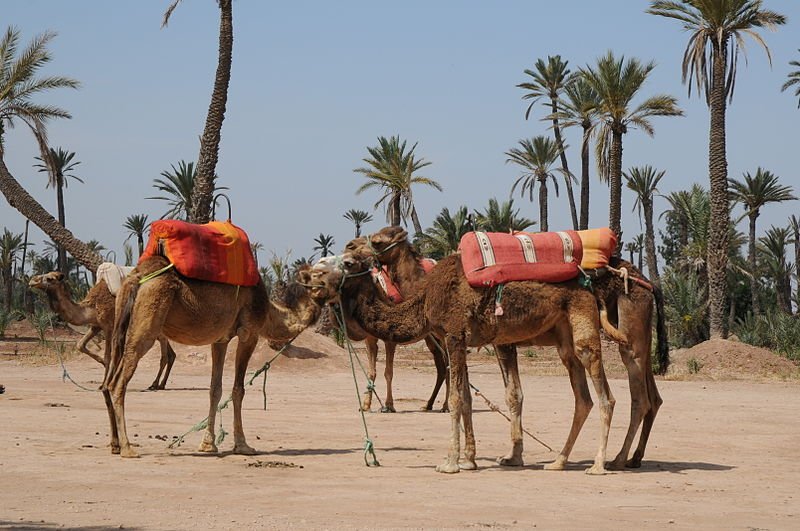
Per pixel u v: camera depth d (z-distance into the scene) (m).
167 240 11.94
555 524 8.23
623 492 10.11
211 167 34.38
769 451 13.89
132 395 21.44
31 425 14.78
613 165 46.66
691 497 9.90
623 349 11.83
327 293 12.02
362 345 52.41
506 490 10.04
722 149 43.50
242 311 12.57
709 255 44.22
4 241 82.12
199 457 12.05
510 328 11.52
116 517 8.13
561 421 17.53
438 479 10.72
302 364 29.84
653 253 67.06
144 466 11.12
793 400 23.72
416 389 25.22
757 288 65.75
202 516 8.23
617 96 45.53
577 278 11.67
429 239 60.84
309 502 9.05
